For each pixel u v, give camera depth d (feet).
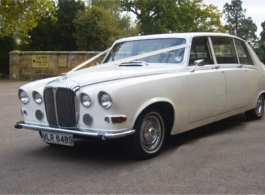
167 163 15.19
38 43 126.41
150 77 15.89
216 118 19.80
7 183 13.12
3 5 63.05
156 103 15.78
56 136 15.48
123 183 12.96
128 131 14.49
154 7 155.94
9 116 27.58
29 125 16.25
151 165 14.96
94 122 14.52
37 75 68.18
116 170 14.40
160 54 18.53
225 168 14.47
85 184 12.92
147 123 15.69
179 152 16.84
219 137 19.77
